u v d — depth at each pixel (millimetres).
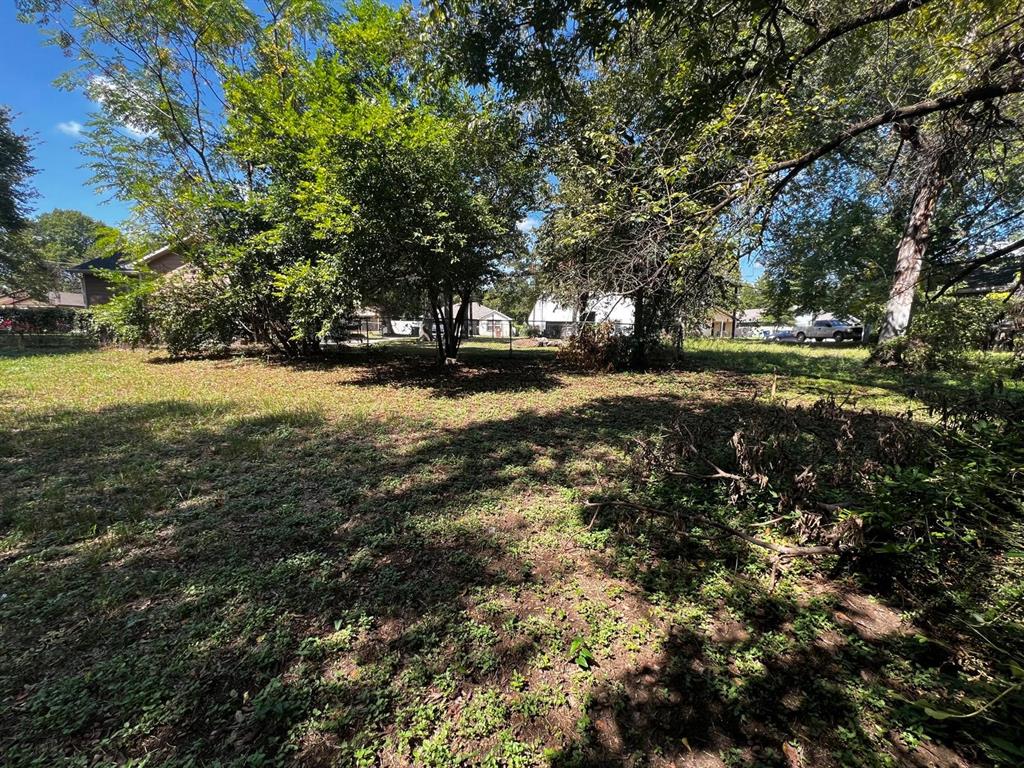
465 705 1838
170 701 1827
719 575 2730
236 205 11406
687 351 17438
